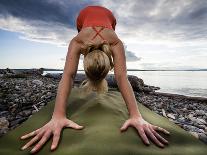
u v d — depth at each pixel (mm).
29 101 1917
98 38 943
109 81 2707
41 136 800
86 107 1009
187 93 3865
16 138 866
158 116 1126
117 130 803
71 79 914
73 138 774
